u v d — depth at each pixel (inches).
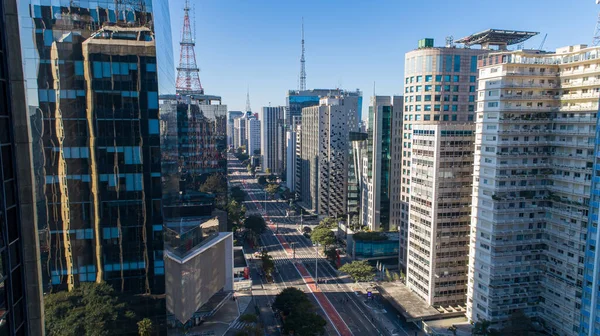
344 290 5728.3
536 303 4234.7
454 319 4613.7
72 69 2677.2
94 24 2679.6
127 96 2765.7
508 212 4092.0
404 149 6215.6
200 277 4220.0
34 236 1612.9
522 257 4190.5
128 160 2807.6
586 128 3767.2
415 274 5167.3
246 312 4697.3
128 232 2849.4
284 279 6141.7
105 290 2837.1
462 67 5659.5
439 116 5698.8
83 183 2758.4
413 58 5841.5
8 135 1430.9
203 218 5108.3
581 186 3784.5
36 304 1636.3
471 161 4731.8
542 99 4099.4
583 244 3715.6
